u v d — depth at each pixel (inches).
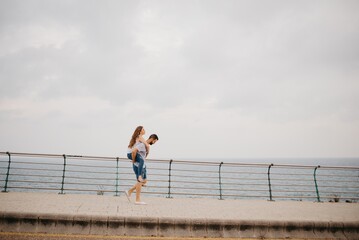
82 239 154.3
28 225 165.3
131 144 254.5
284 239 173.6
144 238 162.4
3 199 234.5
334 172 3179.1
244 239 169.9
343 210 239.5
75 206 209.0
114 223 169.2
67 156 293.0
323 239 175.9
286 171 2952.8
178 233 170.7
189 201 274.8
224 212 211.5
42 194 276.8
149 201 263.1
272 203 279.6
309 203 287.4
